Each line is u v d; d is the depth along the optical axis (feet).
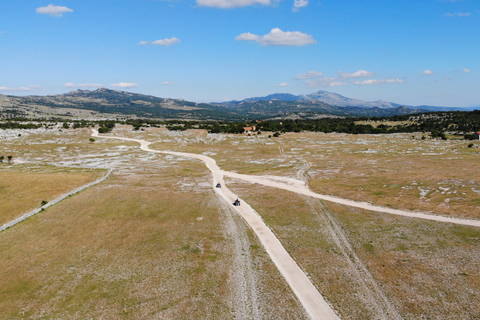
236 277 119.55
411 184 241.96
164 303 103.40
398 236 152.76
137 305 102.22
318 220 178.81
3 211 188.14
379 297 105.70
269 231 164.04
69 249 143.23
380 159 374.22
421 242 144.77
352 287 111.96
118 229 167.02
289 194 233.96
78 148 508.94
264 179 288.51
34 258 134.51
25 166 353.31
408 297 104.94
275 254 138.10
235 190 250.16
